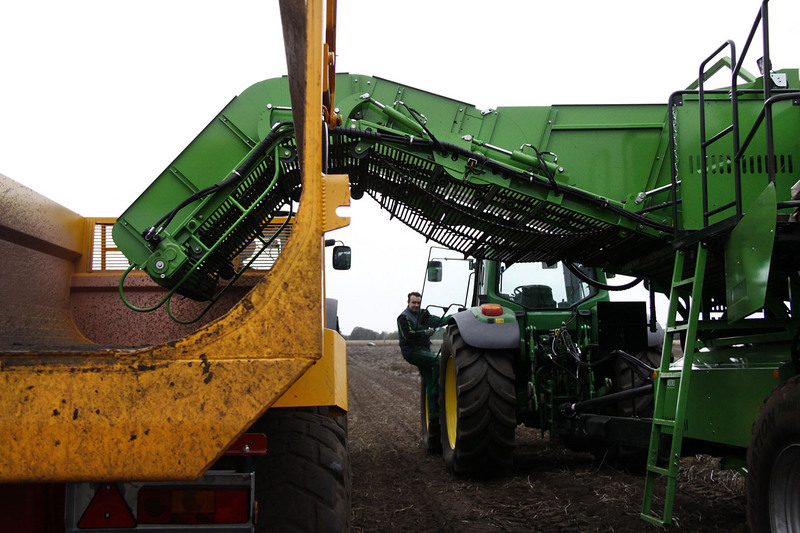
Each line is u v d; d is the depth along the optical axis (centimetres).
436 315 749
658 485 458
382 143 452
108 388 153
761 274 262
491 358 521
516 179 452
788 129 341
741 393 303
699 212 345
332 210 164
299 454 223
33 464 150
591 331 573
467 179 453
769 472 247
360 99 464
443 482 526
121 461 152
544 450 667
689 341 311
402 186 483
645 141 464
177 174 424
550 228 474
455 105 471
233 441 153
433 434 677
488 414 507
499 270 613
